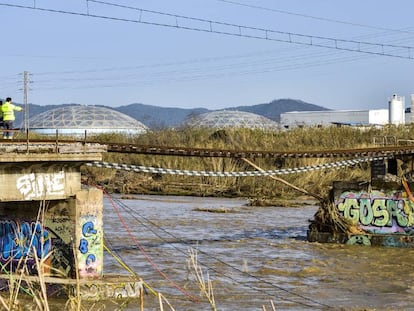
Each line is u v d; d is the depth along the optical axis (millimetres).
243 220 34531
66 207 15508
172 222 33281
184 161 52406
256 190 48906
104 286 15156
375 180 26484
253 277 19562
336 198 27000
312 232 27219
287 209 40219
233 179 50062
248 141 58781
